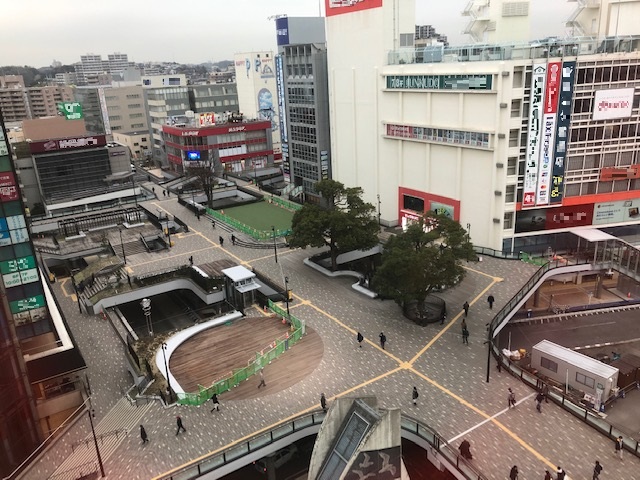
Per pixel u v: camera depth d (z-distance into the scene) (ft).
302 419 112.47
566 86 193.06
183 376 140.05
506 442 107.04
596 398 134.31
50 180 372.38
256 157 445.78
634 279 189.67
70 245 247.29
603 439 107.04
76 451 112.16
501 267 198.08
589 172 207.31
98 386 139.54
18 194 143.54
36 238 262.88
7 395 112.68
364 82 256.93
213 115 435.53
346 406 87.61
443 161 225.35
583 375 139.03
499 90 192.85
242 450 105.29
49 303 173.17
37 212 370.12
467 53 212.02
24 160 367.66
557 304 199.31
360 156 273.54
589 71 193.67
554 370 146.20
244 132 435.94
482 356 141.28
